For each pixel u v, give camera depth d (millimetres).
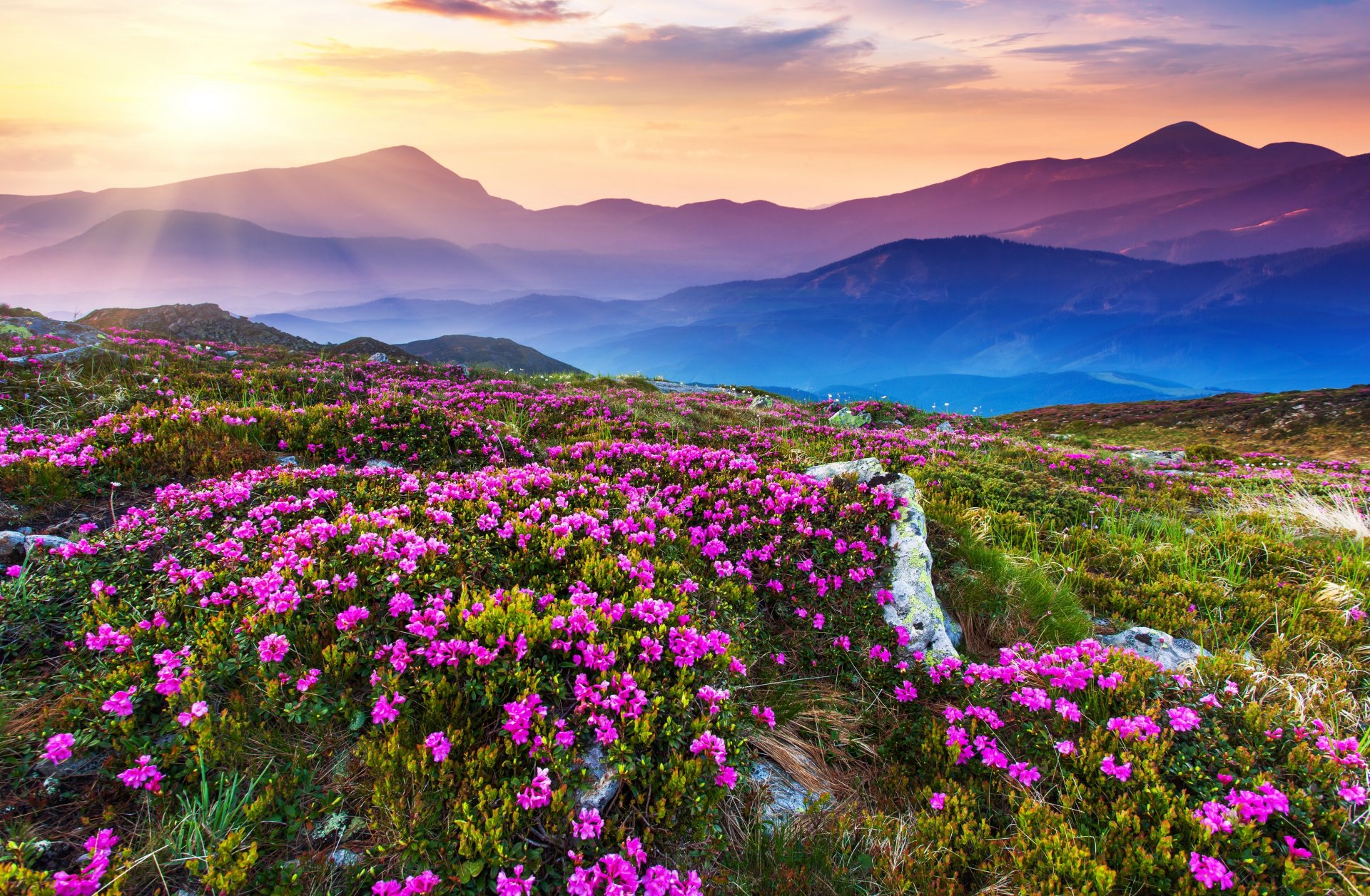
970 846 4805
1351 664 7754
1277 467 27422
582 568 6723
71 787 4246
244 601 5777
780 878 4398
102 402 12695
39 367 14633
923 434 26266
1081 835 4699
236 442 10383
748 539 8680
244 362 22062
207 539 6828
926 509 10828
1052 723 5875
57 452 8688
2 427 10789
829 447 19500
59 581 5914
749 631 7078
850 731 6199
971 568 9156
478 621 5285
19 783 4180
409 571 5992
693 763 4559
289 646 4992
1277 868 4438
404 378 25766
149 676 4863
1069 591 9062
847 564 8227
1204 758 5277
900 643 7219
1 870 3365
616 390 28422
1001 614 8383
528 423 17469
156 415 10594
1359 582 10109
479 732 4742
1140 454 29766
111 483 8477
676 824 4516
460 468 11727
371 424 12141
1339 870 4340
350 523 6855
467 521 7625
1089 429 58281
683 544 8312
